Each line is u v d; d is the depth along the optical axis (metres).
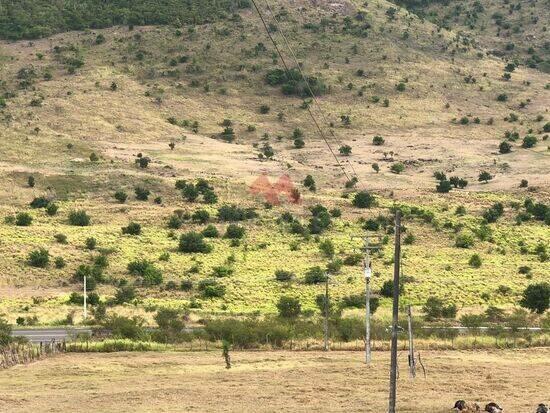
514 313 194.50
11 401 103.62
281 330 155.12
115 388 112.25
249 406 101.00
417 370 125.31
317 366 129.38
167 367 128.62
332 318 176.62
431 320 186.50
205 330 159.38
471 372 123.94
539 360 135.50
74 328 173.88
